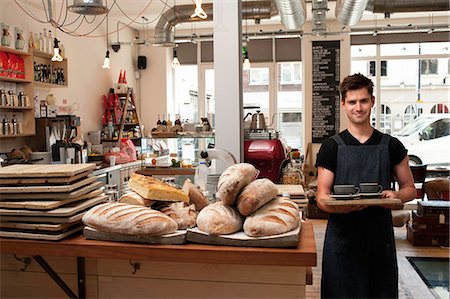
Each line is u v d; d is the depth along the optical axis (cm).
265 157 396
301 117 964
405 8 609
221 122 293
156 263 176
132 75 941
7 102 536
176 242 163
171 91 986
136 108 834
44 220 172
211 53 971
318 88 909
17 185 179
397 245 534
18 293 192
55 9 645
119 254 164
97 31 795
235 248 158
